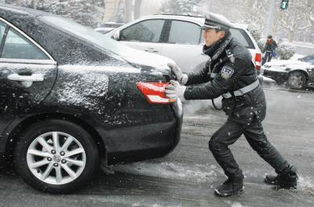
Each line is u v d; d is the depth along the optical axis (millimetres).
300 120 7402
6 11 3471
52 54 3383
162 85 3457
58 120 3398
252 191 3984
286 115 7789
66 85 3326
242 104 3533
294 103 9203
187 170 4379
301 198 3932
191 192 3859
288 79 11492
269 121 7156
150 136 3480
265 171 4527
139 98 3398
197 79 3902
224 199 3770
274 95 10195
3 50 3410
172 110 3555
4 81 3324
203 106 7703
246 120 3555
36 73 3328
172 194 3787
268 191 4016
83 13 28281
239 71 3359
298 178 4441
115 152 3455
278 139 6000
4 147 3449
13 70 3340
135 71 3416
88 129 3471
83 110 3320
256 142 3799
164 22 7785
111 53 3512
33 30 3424
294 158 5156
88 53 3439
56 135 3430
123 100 3371
